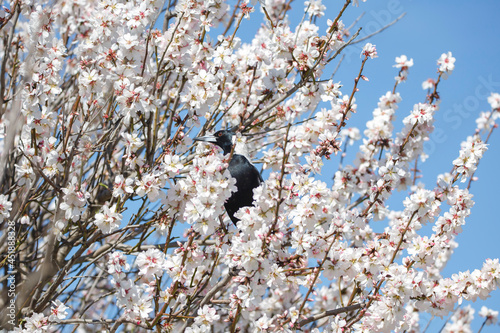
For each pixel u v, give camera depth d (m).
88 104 7.47
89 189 8.30
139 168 7.41
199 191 6.28
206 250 7.56
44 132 7.31
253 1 8.31
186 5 7.75
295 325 6.57
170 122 8.14
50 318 6.83
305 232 6.70
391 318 6.72
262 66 8.24
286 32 8.00
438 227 7.55
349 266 6.79
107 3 7.62
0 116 6.91
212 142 8.34
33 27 7.38
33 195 7.82
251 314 8.79
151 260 6.59
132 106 7.03
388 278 6.76
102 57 7.42
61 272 7.14
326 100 7.95
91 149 7.55
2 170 5.68
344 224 6.57
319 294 10.21
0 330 6.77
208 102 7.64
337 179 8.43
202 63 8.00
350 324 6.76
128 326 8.74
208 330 6.48
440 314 7.16
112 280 6.53
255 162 8.59
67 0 9.20
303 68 8.06
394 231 7.54
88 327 9.20
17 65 8.06
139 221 7.53
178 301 6.67
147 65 8.00
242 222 6.27
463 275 7.16
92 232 8.10
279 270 6.27
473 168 7.55
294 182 6.41
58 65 7.39
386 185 7.65
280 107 8.82
